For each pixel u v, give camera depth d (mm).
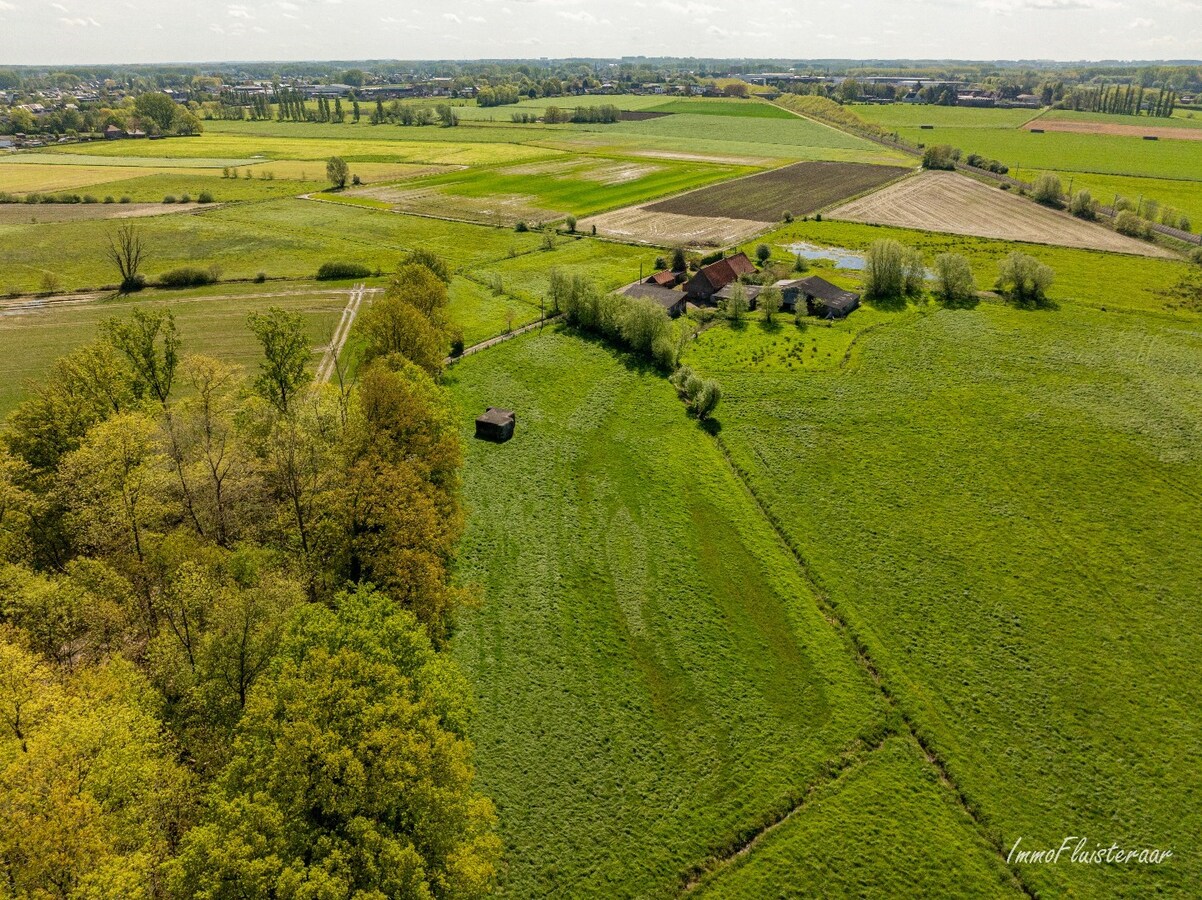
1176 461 69562
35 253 137875
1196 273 122312
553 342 96312
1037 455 70812
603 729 43844
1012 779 41125
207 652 37438
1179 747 42938
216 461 55156
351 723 31688
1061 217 163875
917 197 186750
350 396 62281
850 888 35969
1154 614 52375
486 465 69625
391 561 46656
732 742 43219
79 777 29469
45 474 55750
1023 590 54562
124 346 69062
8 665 33531
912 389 83500
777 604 53344
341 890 26531
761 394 82688
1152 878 36438
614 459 70750
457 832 31766
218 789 30406
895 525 61469
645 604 53250
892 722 44500
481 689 46031
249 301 114938
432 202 184875
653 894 35656
